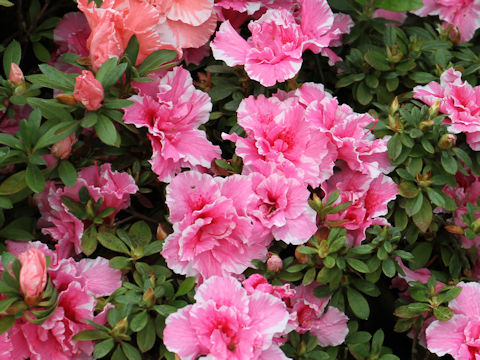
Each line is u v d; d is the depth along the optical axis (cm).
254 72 61
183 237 56
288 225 59
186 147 60
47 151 57
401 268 60
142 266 57
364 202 61
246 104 62
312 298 60
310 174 60
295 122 61
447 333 58
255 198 58
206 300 54
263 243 59
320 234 60
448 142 60
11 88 58
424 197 62
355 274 61
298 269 58
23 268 52
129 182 59
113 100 56
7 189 56
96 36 57
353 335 61
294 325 56
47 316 53
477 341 57
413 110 62
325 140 60
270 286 56
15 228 58
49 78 57
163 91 60
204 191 58
